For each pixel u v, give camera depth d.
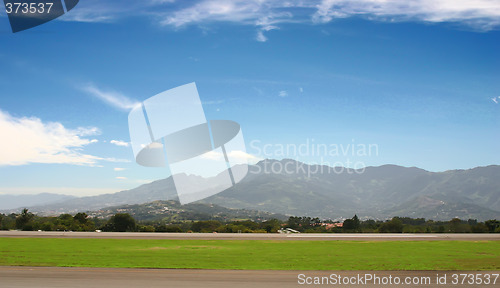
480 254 22.06
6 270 15.98
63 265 17.22
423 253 22.47
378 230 53.41
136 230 51.72
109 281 13.97
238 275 15.21
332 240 32.31
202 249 24.39
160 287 13.13
